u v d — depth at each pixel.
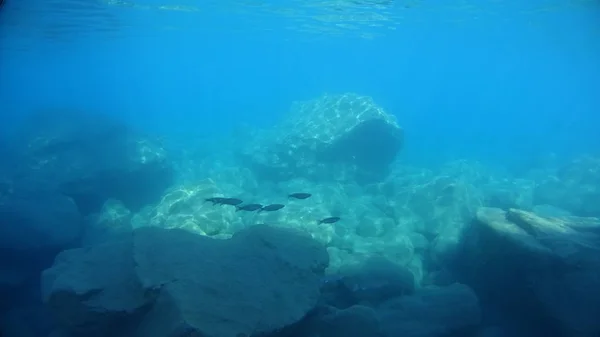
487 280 8.55
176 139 30.91
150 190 16.77
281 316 5.85
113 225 12.57
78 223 11.69
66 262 7.35
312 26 31.70
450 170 19.95
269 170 17.67
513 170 23.22
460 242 10.37
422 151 29.31
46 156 16.45
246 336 5.30
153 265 6.35
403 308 7.70
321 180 16.53
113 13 22.75
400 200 13.63
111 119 19.62
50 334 7.22
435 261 10.56
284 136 18.30
